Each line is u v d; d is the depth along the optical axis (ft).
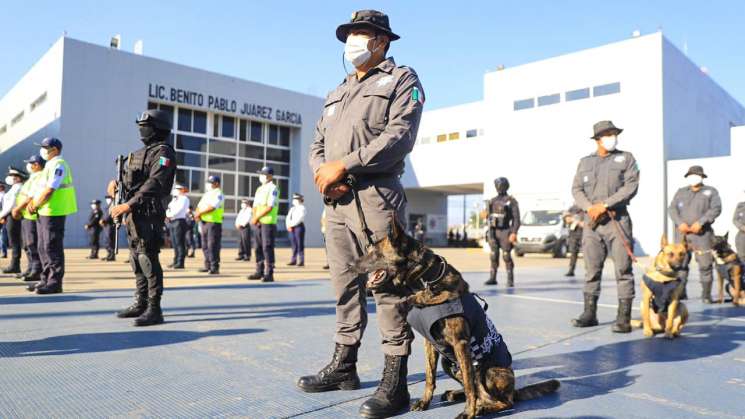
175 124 83.61
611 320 17.87
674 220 23.94
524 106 87.66
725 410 8.79
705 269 23.43
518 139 88.17
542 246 65.62
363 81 9.43
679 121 78.84
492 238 29.30
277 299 21.03
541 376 10.85
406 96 8.95
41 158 25.98
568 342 14.12
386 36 9.50
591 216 16.08
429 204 125.80
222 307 18.85
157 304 15.42
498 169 90.68
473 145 101.71
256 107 92.22
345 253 9.78
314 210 100.32
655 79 74.18
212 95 86.48
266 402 8.84
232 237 89.97
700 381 10.48
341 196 9.37
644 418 8.40
